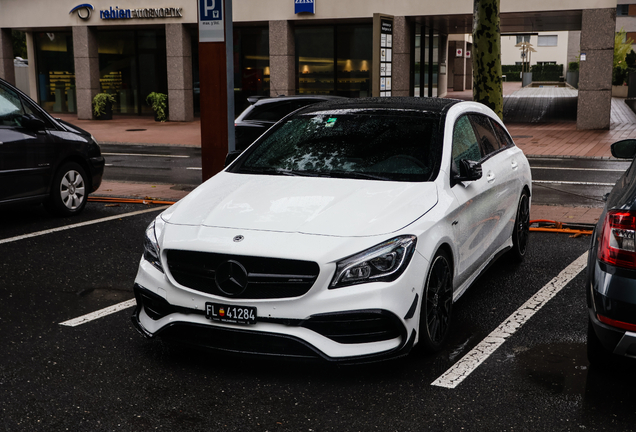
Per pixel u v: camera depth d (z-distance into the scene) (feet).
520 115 93.45
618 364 12.97
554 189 36.47
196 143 63.46
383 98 19.03
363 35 83.20
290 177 15.47
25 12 92.99
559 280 19.56
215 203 14.46
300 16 80.18
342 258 12.35
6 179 25.36
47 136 27.07
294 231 12.91
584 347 14.58
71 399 12.15
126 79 98.27
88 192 29.55
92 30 91.76
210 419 11.46
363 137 16.53
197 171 44.57
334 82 85.35
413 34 82.38
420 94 91.91
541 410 11.72
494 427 11.14
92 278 19.69
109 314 16.71
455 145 16.43
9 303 17.46
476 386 12.67
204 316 12.98
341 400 12.15
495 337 15.20
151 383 12.84
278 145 17.11
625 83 145.89
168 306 13.29
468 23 87.40
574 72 197.67
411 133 16.37
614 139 62.39
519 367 13.53
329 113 17.89
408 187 14.57
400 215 13.39
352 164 15.67
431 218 13.73
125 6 87.86
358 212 13.43
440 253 14.17
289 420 11.42
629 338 10.78
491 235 18.07
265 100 40.83
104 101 91.56
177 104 88.74
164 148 61.11
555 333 15.44
